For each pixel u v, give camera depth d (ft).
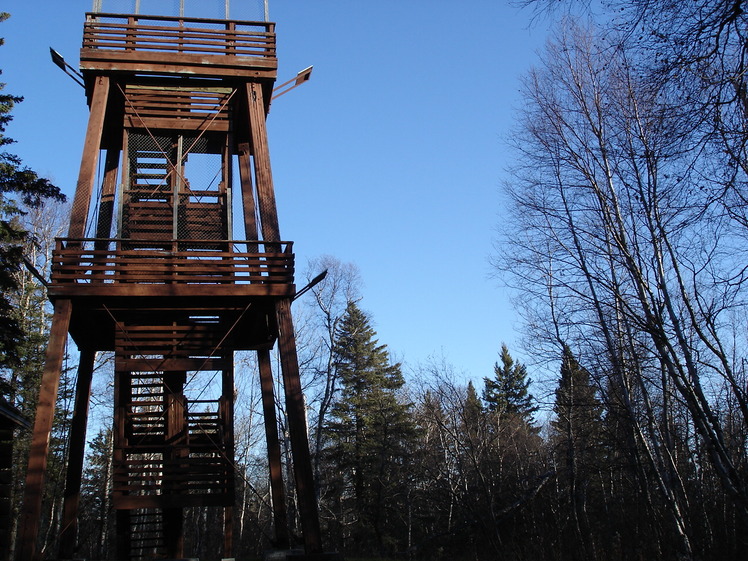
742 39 28.43
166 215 57.47
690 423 72.02
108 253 50.03
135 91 57.72
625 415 67.00
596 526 86.33
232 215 57.57
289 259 52.03
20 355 79.56
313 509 46.60
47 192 75.61
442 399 89.04
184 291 49.83
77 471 57.06
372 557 98.73
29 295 101.24
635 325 55.72
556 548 78.84
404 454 115.34
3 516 53.11
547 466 99.35
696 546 61.87
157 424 63.77
